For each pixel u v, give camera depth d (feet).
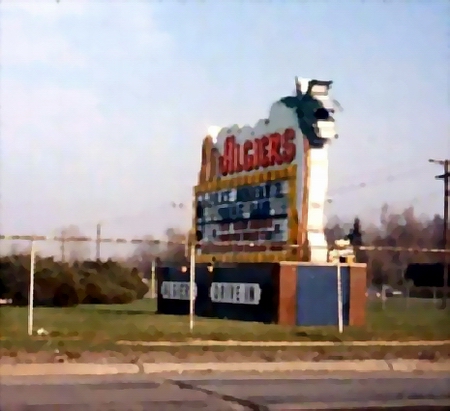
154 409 37.76
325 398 42.50
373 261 217.56
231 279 90.63
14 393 42.88
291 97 85.05
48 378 50.16
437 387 48.96
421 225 221.66
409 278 187.62
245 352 61.72
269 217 88.63
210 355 59.82
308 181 83.05
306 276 82.58
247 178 93.45
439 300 162.91
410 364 60.18
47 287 121.19
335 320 82.99
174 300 101.96
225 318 91.25
